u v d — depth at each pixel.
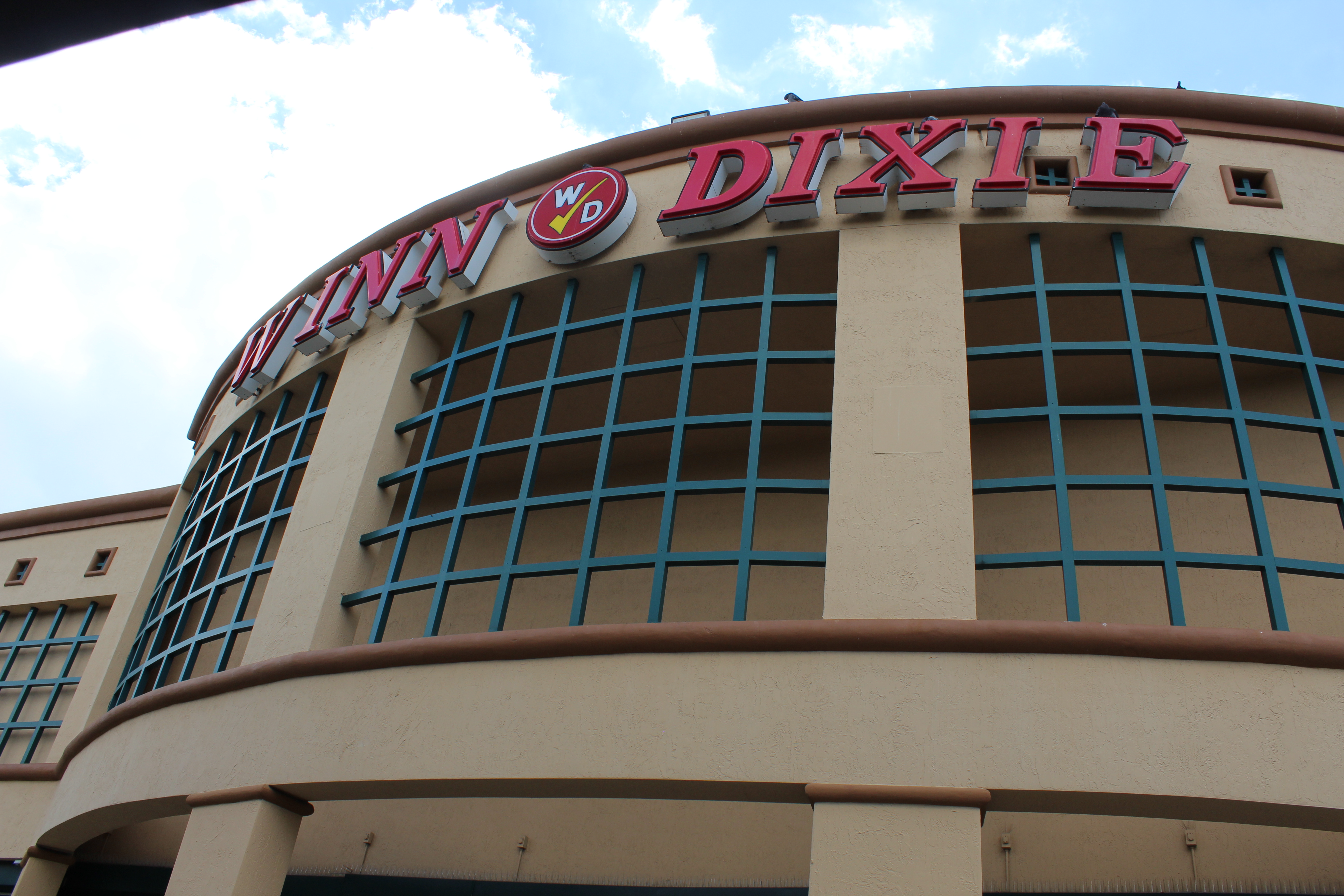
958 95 10.52
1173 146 9.61
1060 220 9.42
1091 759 6.58
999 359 8.83
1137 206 9.30
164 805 9.47
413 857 11.16
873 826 6.56
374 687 8.54
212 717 9.41
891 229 9.62
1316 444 10.88
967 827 6.45
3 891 13.20
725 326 11.68
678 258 10.44
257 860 8.23
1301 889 8.40
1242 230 9.37
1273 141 10.14
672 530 9.73
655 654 7.70
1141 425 11.84
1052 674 6.91
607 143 11.64
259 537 16.30
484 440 10.04
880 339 8.88
